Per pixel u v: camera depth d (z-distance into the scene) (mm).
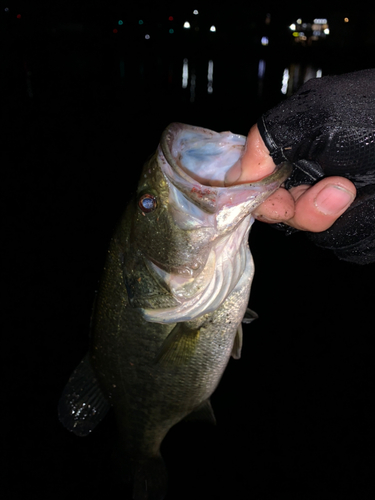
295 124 150
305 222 169
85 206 869
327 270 626
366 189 172
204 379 245
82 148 1243
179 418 267
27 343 500
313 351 482
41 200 895
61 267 657
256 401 427
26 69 2828
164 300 210
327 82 150
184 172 188
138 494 284
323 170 170
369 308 548
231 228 187
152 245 204
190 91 2031
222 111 1617
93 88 2189
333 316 535
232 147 206
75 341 505
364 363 465
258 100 1772
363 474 362
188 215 191
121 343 240
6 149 1230
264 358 474
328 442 388
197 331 228
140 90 2105
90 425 271
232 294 223
